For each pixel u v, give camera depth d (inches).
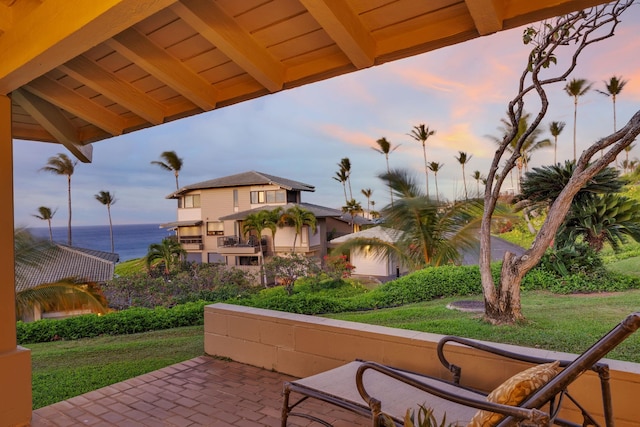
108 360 204.4
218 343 168.6
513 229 568.4
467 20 81.6
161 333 304.8
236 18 89.7
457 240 367.6
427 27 85.7
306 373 141.7
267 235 1067.9
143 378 147.3
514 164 225.5
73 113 133.6
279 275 613.6
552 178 304.3
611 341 50.1
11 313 117.7
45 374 174.7
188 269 1000.2
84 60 110.7
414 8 81.2
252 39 95.7
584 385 90.1
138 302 544.1
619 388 87.5
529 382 55.2
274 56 102.4
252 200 1133.1
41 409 125.8
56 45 79.1
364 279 665.6
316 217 1080.8
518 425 52.6
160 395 132.7
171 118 133.9
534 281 331.0
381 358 123.0
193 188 1185.4
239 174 1232.2
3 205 116.7
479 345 93.0
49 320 333.7
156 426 113.0
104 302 498.3
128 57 99.6
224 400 127.8
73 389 150.4
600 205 314.5
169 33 96.7
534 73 209.2
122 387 139.9
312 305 331.0
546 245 212.7
